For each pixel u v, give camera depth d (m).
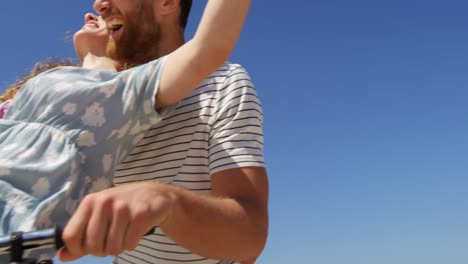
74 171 1.70
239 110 2.09
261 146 2.10
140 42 2.40
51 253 1.50
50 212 1.61
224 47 1.68
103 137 1.80
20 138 1.74
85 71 1.93
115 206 1.21
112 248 1.18
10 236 1.11
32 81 1.91
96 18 2.56
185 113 2.20
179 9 2.54
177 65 1.76
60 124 1.76
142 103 1.86
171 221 1.40
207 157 2.15
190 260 2.20
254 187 1.93
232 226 1.59
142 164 2.26
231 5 1.67
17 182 1.64
